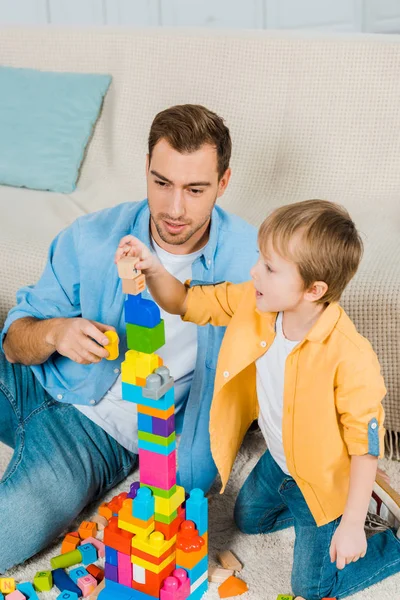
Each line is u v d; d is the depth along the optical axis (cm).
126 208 152
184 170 130
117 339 133
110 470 155
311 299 118
